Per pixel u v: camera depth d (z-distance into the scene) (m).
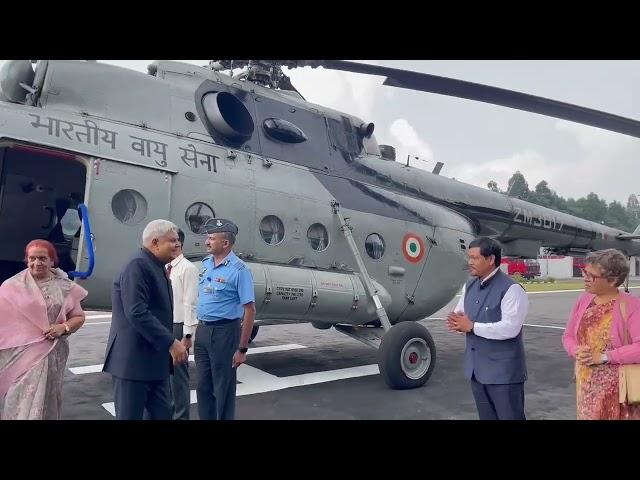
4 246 6.49
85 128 5.50
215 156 6.38
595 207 115.19
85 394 6.08
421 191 8.91
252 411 5.43
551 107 4.48
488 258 3.65
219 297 4.34
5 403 3.55
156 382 3.59
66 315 3.82
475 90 4.84
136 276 3.38
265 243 6.56
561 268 51.91
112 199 5.48
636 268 51.84
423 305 8.23
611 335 3.19
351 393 6.32
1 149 6.17
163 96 6.34
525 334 12.47
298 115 7.65
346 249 7.34
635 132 4.14
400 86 5.41
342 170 7.85
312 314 6.59
